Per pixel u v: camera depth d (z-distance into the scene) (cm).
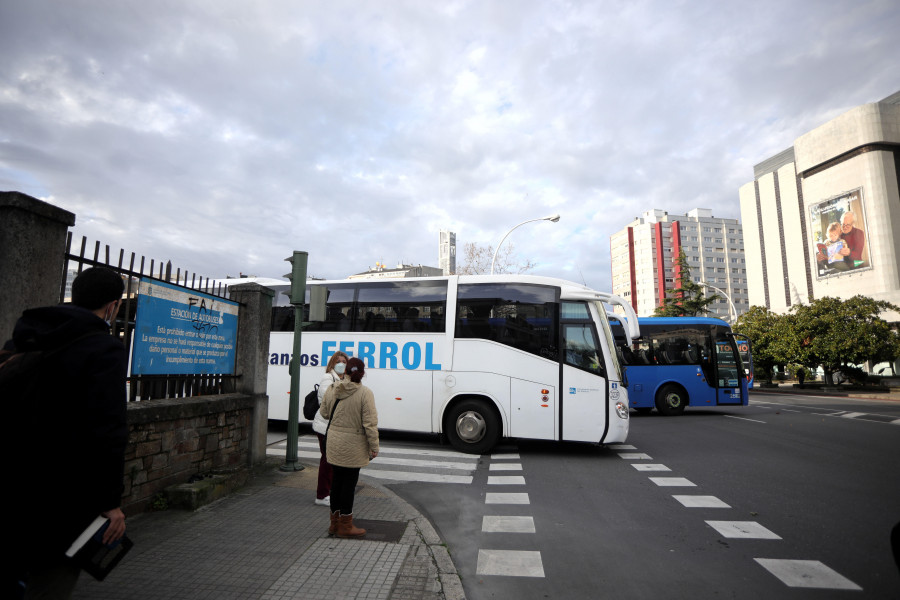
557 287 1013
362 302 1120
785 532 519
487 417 980
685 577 407
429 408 1027
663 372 1783
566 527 540
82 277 234
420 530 487
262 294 736
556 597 373
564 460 923
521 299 1022
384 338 1080
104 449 202
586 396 958
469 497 669
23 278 376
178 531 457
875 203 6862
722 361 1791
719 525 542
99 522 202
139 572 369
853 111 7106
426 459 925
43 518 191
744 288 14025
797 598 370
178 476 555
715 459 924
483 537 511
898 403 2348
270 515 512
